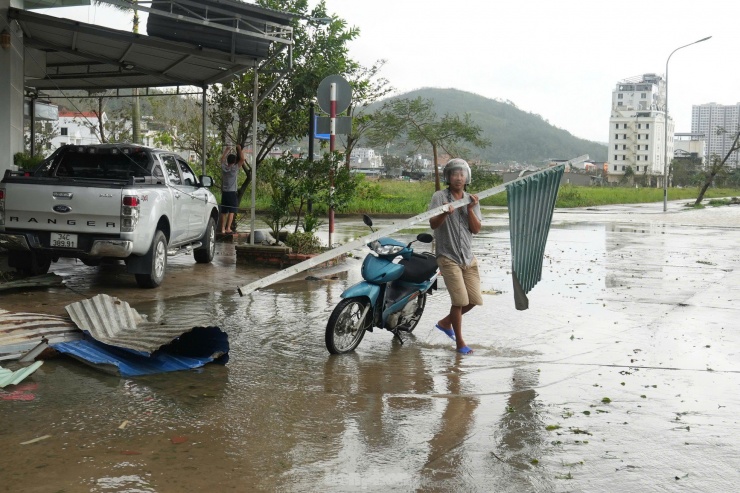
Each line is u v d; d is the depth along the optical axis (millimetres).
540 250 8047
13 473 4070
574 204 52781
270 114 19719
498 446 4742
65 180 9477
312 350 7145
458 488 4066
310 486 4035
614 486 4133
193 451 4488
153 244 10055
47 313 8031
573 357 7180
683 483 4195
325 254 6582
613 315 9344
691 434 5035
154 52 13922
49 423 4887
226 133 21062
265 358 6785
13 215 9562
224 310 8852
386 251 7355
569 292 11148
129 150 10805
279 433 4859
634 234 23734
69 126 55125
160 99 30094
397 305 7430
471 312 9297
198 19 10945
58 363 6344
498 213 37312
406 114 45031
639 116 189250
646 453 4656
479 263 14555
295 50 19547
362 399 5676
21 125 14469
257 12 11375
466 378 6355
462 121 46500
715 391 6102
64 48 14883
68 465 4203
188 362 6438
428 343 7664
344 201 13789
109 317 7191
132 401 5406
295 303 9469
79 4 14781
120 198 9406
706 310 9820
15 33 13523
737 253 17672
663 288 11734
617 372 6656
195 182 12734
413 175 113625
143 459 4332
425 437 4879
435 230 7266
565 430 5078
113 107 41125
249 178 20828
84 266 12156
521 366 6805
